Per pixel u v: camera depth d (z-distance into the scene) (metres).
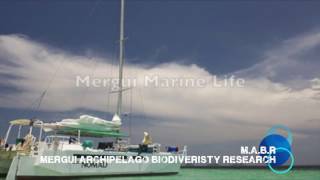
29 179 20.11
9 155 21.64
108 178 23.22
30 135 22.25
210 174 37.91
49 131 22.89
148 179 25.30
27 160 20.11
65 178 21.22
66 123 22.97
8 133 22.36
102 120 24.78
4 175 21.78
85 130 23.80
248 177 34.75
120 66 30.33
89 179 22.22
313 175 40.88
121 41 30.88
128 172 24.47
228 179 30.56
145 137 26.69
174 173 28.02
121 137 26.45
